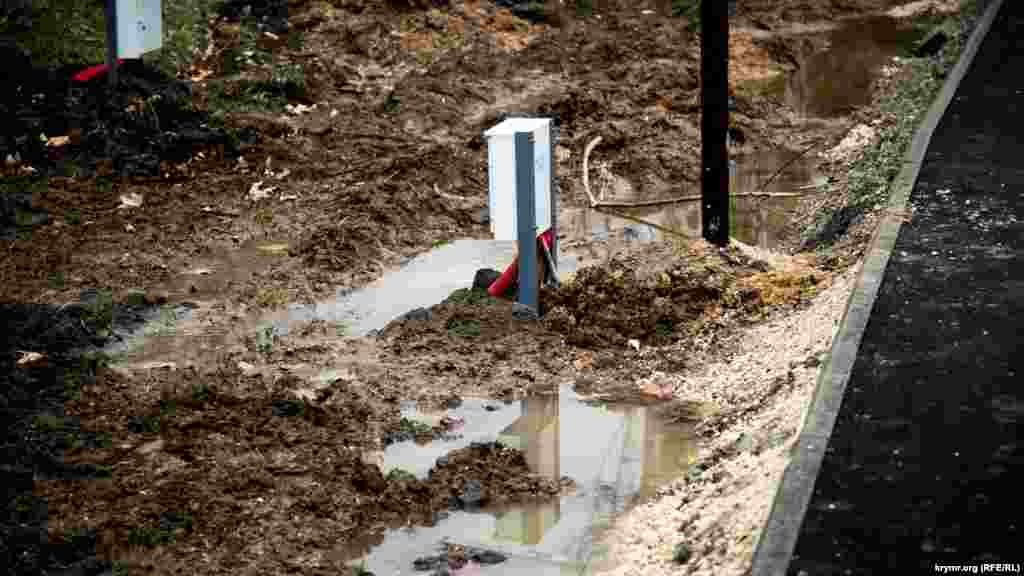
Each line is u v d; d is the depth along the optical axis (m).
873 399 9.11
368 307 13.17
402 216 15.47
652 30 23.25
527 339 12.08
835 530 7.57
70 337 12.32
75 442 10.23
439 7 23.25
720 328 12.23
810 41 24.17
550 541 8.86
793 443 8.70
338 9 22.88
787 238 14.84
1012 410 8.88
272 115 18.83
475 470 9.76
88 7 20.33
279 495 9.49
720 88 13.17
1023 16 22.95
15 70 18.17
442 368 11.61
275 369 11.72
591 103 19.14
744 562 7.46
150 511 9.23
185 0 22.05
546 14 23.84
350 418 10.70
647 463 9.88
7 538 8.80
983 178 13.84
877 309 10.62
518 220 12.34
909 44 23.84
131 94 18.17
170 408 10.80
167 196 16.25
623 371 11.60
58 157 16.88
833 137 18.67
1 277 13.81
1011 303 10.63
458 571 8.52
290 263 14.28
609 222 15.56
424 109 19.08
